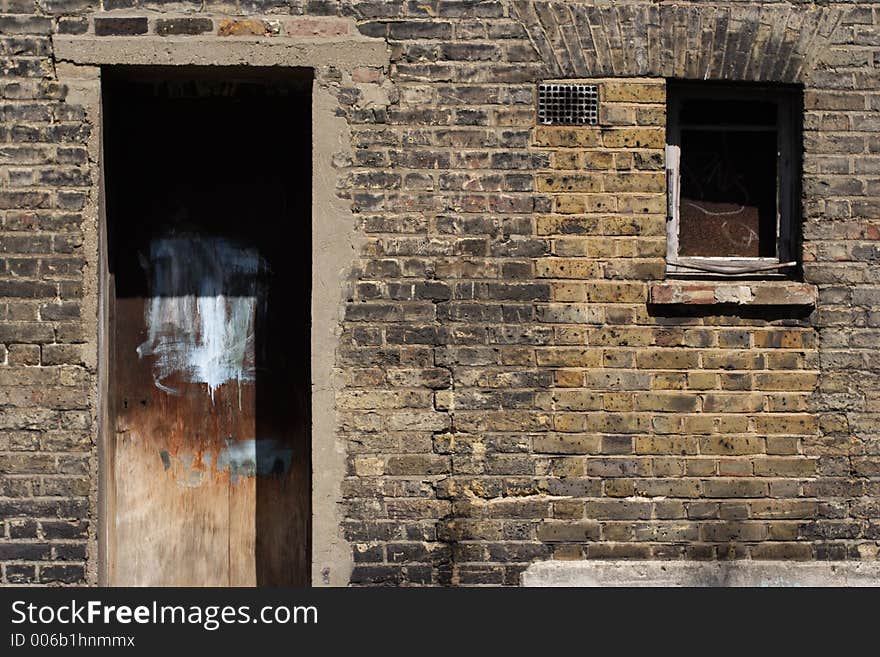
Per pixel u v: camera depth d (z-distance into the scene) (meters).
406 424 5.15
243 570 5.55
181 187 5.57
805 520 5.21
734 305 5.21
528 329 5.18
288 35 5.14
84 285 5.10
